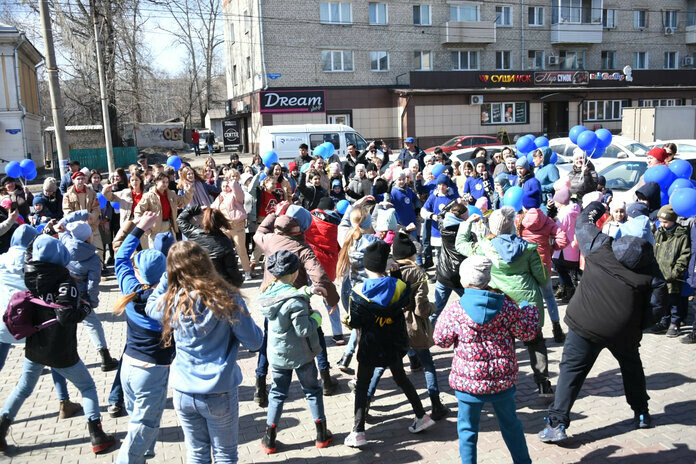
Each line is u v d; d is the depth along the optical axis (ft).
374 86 109.60
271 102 102.22
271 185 30.25
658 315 13.02
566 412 13.69
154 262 12.16
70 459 13.71
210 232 17.08
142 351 11.86
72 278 13.57
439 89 104.83
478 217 17.88
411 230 29.09
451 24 111.86
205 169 36.17
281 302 12.95
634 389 14.21
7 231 26.43
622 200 19.47
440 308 19.43
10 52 91.45
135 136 138.00
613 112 119.55
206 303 10.45
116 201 29.86
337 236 21.04
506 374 11.60
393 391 17.25
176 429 15.20
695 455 13.23
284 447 14.14
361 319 13.39
